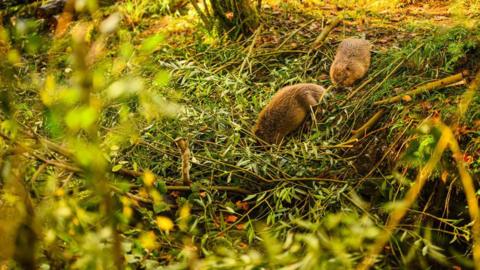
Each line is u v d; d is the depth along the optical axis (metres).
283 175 5.04
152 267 3.37
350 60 6.19
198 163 5.02
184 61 6.78
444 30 5.98
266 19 8.05
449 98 5.15
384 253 4.19
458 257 4.21
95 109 2.24
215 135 5.65
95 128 2.29
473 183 4.46
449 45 5.76
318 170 5.20
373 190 4.91
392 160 4.97
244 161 5.07
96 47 2.32
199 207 4.77
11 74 2.45
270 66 7.11
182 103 6.10
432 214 4.56
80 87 2.20
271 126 5.72
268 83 6.78
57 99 2.31
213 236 4.16
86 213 3.06
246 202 4.97
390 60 6.29
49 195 2.90
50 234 2.65
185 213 3.92
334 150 5.43
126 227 3.89
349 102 5.95
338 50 6.46
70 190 3.74
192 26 8.43
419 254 4.20
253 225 4.61
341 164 5.26
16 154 2.61
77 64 2.20
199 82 6.54
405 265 3.92
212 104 6.16
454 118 4.32
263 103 6.28
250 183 5.09
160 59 7.43
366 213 4.34
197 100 6.35
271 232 4.25
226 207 4.51
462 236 4.40
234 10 7.76
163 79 2.60
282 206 4.67
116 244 2.56
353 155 5.35
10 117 2.52
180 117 5.64
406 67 6.05
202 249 3.85
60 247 3.08
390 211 4.49
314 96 5.94
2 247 2.52
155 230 4.18
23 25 2.39
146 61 2.54
